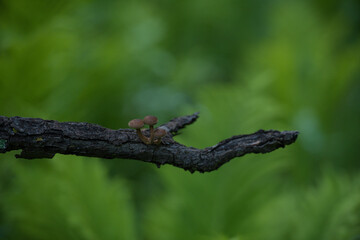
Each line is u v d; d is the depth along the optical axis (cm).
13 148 89
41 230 125
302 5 282
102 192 125
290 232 131
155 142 93
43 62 158
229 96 131
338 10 330
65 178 125
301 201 146
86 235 122
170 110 219
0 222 144
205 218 128
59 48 165
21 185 125
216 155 93
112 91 210
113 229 125
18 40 162
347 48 287
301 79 240
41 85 161
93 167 127
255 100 133
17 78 155
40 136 90
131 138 92
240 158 127
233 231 128
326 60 247
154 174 206
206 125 129
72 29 187
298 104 229
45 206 122
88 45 210
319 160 228
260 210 129
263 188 129
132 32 255
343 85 244
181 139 127
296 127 222
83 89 179
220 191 128
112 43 215
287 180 191
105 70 195
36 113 144
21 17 174
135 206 187
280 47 232
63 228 123
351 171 234
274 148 93
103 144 91
